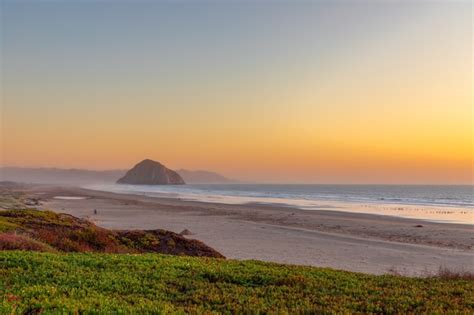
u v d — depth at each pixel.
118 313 9.35
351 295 12.14
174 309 10.03
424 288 13.26
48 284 11.71
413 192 195.25
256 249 34.88
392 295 12.17
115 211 75.94
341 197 135.88
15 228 24.97
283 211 74.94
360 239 40.88
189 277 13.59
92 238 25.41
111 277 12.89
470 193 183.88
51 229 28.25
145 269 14.47
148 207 86.25
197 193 176.25
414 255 32.44
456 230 47.19
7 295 10.17
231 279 13.54
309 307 10.64
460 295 12.45
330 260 30.16
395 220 58.69
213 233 45.28
